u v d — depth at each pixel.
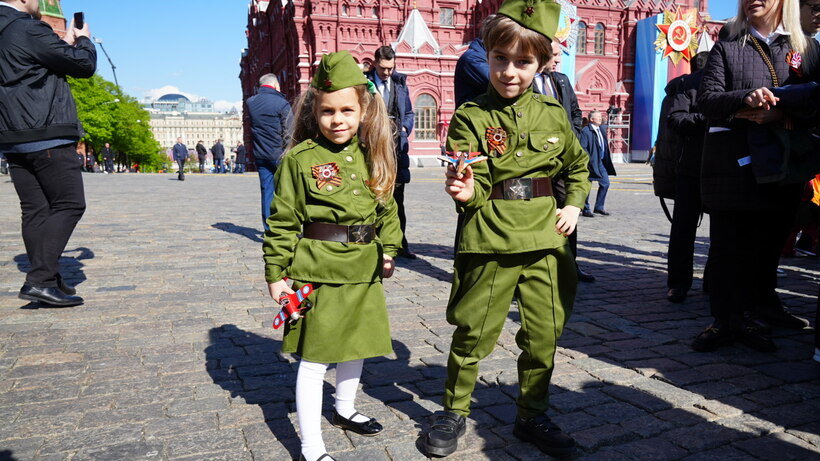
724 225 3.28
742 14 3.15
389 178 2.22
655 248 6.70
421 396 2.73
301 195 2.13
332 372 3.03
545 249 2.15
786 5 2.98
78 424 2.41
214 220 9.05
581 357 3.23
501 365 3.09
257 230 7.97
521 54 2.00
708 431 2.38
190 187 17.88
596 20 41.00
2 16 3.72
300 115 2.21
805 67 3.00
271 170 6.62
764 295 3.77
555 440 2.18
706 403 2.63
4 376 2.90
